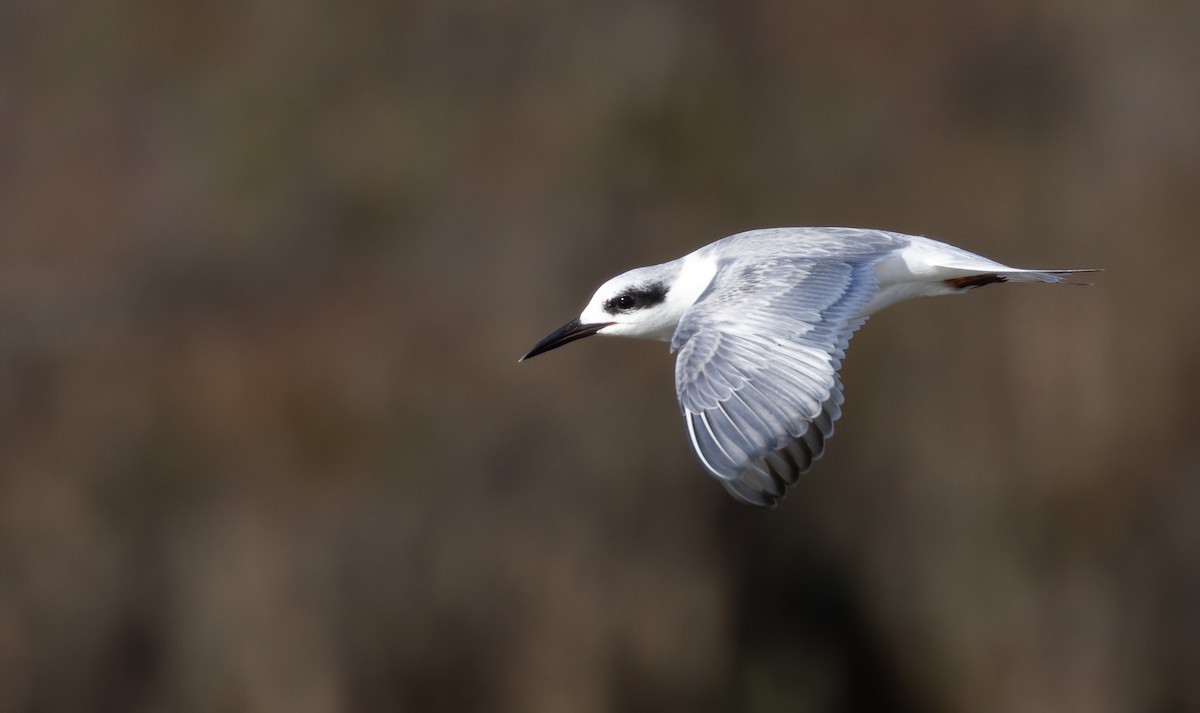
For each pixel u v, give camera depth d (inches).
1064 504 721.6
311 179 784.3
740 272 285.7
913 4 810.2
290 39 813.9
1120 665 714.2
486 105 790.5
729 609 719.1
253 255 764.6
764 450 243.3
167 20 825.5
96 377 722.2
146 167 794.8
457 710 684.1
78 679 673.0
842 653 739.4
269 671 668.7
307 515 700.0
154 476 705.0
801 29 805.9
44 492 695.7
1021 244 764.0
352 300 749.3
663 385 719.1
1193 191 761.6
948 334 738.8
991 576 723.4
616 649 695.7
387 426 718.5
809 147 788.0
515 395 719.7
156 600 687.1
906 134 793.6
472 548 699.4
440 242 760.3
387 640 683.4
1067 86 796.0
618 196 758.5
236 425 718.5
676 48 781.3
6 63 820.0
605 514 709.3
